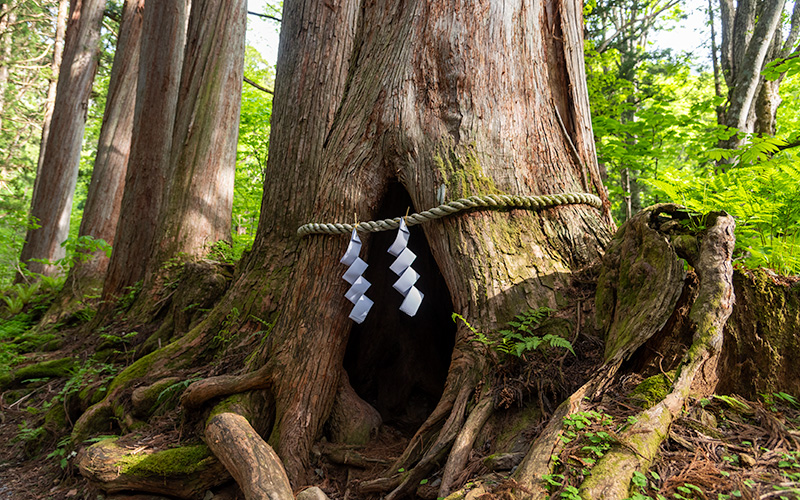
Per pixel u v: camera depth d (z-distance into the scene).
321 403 3.31
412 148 3.23
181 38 8.03
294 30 5.29
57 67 19.22
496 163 3.19
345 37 5.23
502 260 2.99
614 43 11.95
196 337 4.63
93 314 8.09
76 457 3.93
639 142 7.63
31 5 20.91
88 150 26.05
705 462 1.92
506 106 3.31
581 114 3.60
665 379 2.27
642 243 2.68
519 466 2.05
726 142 7.50
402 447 3.37
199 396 3.44
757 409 2.21
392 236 4.04
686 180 3.39
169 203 6.71
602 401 2.31
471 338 2.88
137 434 3.72
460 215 3.08
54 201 12.54
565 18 3.60
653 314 2.41
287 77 5.25
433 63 3.33
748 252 3.18
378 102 3.41
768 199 3.18
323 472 3.14
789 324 2.43
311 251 3.49
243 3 7.18
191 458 3.17
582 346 2.70
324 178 3.56
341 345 3.43
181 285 5.64
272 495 2.45
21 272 10.47
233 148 7.04
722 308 2.26
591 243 3.18
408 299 3.02
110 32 17.48
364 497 2.82
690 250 2.47
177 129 6.99
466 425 2.53
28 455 4.48
